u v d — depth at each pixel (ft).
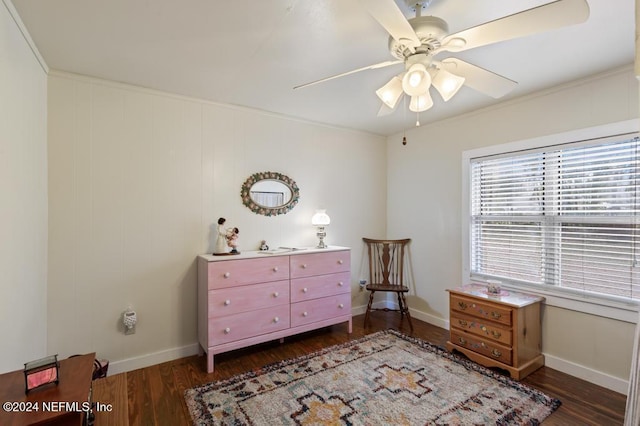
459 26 5.49
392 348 9.30
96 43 6.07
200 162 9.14
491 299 8.14
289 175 10.89
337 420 6.06
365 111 10.32
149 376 7.75
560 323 8.06
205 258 8.25
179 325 8.81
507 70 7.24
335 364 8.29
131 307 8.14
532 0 4.76
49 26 5.47
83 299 7.55
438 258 11.40
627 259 7.04
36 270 6.36
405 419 6.08
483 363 8.25
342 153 12.29
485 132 9.89
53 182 7.18
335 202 12.10
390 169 13.42
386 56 6.63
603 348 7.32
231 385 7.27
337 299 10.37
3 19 4.65
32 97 6.10
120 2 4.84
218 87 8.32
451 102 9.39
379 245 12.97
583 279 7.76
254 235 10.14
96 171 7.70
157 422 6.05
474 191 10.33
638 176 6.88
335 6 4.96
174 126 8.75
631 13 5.10
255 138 10.14
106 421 3.80
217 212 9.43
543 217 8.53
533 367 7.93
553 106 8.25
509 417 6.10
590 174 7.64
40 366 3.15
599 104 7.42
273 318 8.99
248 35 5.82
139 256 8.26
